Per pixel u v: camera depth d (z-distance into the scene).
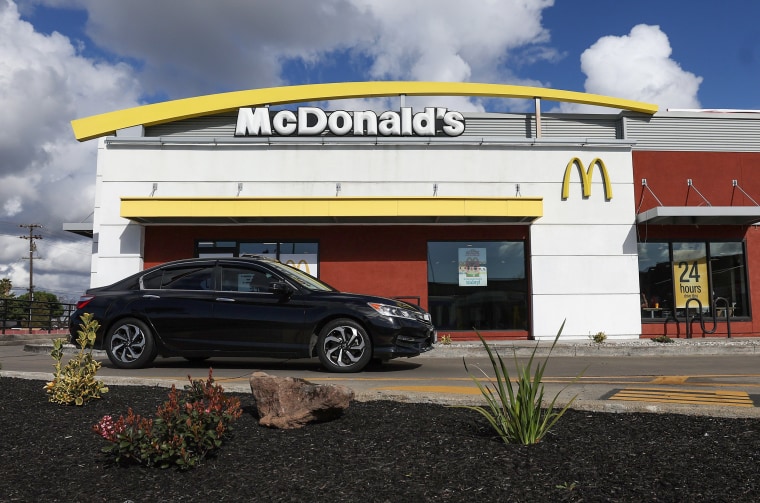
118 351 9.39
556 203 15.16
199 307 9.12
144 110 16.09
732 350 12.87
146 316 9.23
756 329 15.59
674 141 16.61
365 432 4.30
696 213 14.16
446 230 15.20
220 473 3.57
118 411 5.07
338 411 4.58
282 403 4.51
